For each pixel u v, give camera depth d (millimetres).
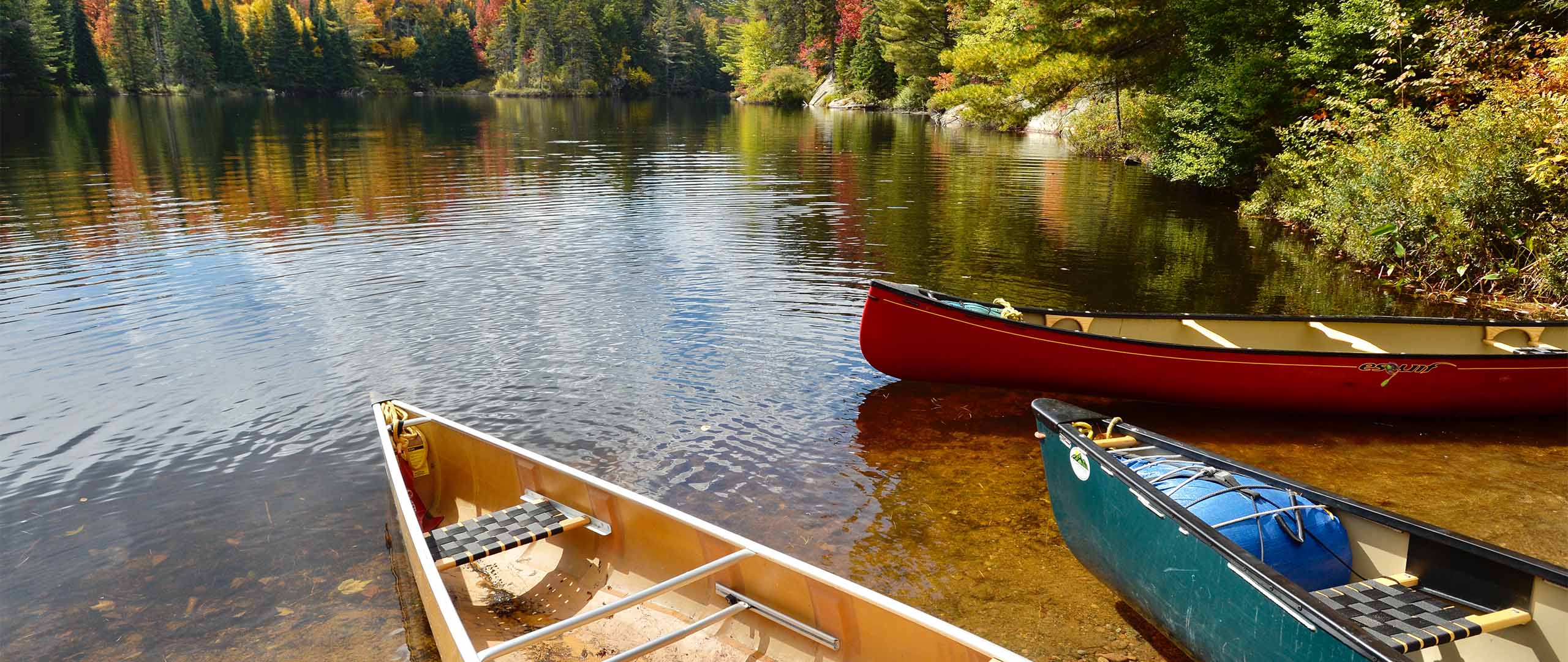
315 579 4496
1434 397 6648
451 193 18406
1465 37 12008
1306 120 14211
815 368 7809
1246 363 6566
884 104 62688
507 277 10898
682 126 43344
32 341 8203
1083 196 18844
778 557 3564
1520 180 10539
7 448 5996
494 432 6320
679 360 7934
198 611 4230
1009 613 4289
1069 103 32625
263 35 80812
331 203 16781
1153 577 3768
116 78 69250
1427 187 11102
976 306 7285
